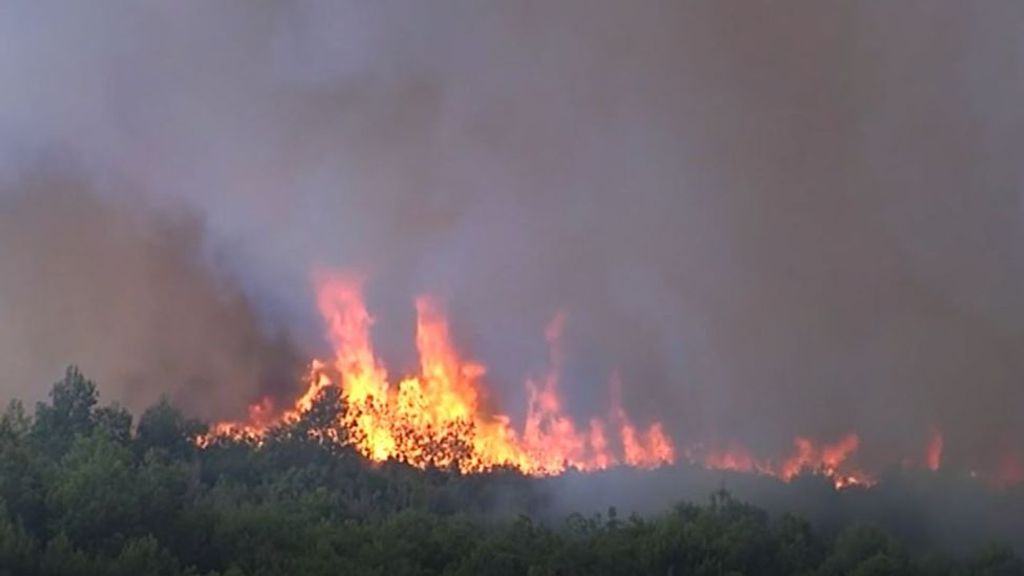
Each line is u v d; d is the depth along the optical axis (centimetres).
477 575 7406
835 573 8125
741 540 8144
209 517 7456
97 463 7206
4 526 6500
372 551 7512
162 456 8794
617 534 8312
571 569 7712
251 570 7125
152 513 7094
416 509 8669
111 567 6512
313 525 7869
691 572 7912
